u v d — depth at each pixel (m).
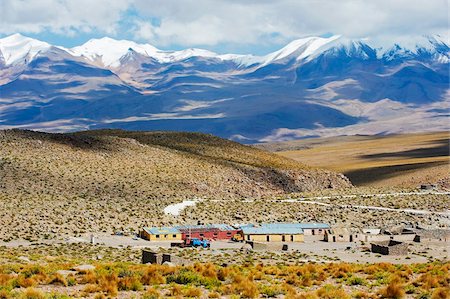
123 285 73.44
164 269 86.81
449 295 72.44
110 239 174.00
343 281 88.12
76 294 69.31
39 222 182.50
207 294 71.81
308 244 181.75
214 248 166.12
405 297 74.81
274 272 95.06
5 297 64.00
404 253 156.25
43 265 94.56
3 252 129.62
